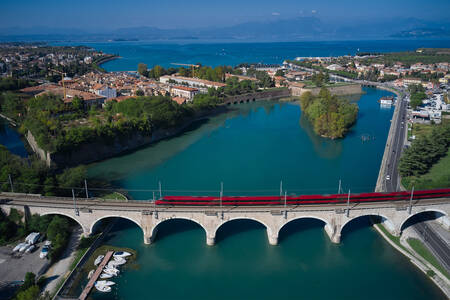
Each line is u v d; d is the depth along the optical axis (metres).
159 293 111.88
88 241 132.00
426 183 164.25
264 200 135.00
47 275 114.56
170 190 184.62
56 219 133.88
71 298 105.31
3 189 151.12
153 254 128.75
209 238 131.75
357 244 134.50
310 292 113.44
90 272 116.56
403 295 110.88
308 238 138.75
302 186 190.25
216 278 119.06
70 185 161.12
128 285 114.38
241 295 112.31
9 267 117.69
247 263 125.69
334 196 136.25
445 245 130.75
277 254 129.88
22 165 166.38
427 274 117.94
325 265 124.69
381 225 144.12
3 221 133.88
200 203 134.88
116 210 130.12
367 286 115.06
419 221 146.38
